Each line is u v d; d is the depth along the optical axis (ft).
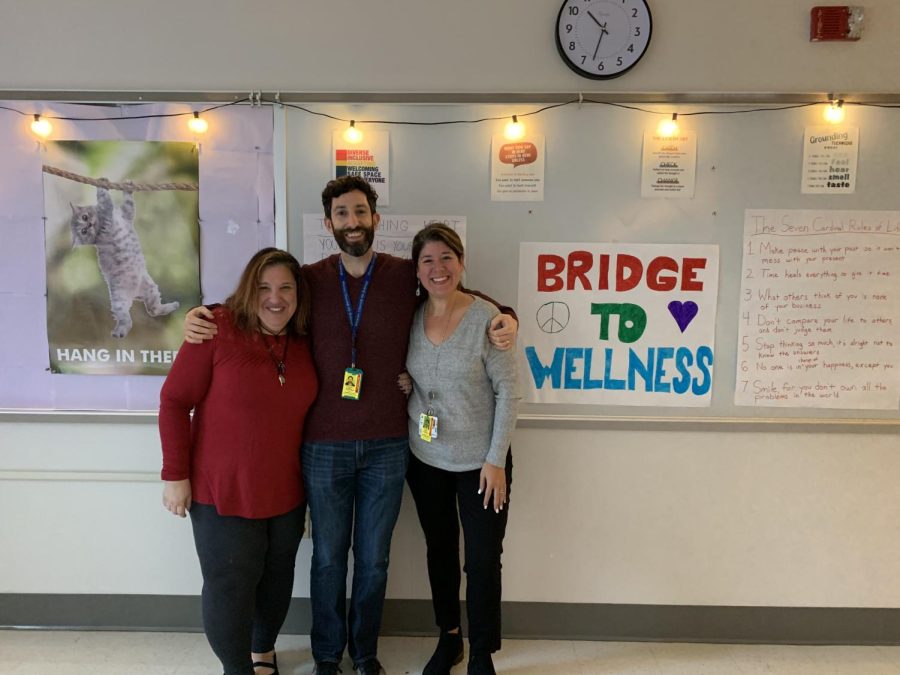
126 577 7.41
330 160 6.97
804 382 7.16
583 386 7.20
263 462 5.71
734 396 7.19
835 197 6.96
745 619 7.39
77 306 7.14
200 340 5.60
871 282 7.04
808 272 7.04
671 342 7.14
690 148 6.91
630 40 6.77
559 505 7.34
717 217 6.99
